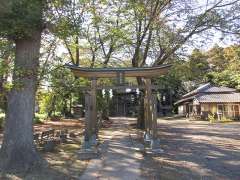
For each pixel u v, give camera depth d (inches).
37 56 427.8
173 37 1060.5
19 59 420.2
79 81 753.0
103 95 1408.7
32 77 424.2
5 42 436.5
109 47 1129.4
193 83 2669.8
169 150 619.5
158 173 414.9
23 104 418.0
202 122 1647.4
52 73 570.9
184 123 1588.3
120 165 457.4
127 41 1037.2
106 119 1654.8
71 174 398.0
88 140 579.5
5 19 366.9
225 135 931.3
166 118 2229.3
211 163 493.0
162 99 2805.1
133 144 663.1
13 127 415.8
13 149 410.0
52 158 492.1
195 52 1155.9
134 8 942.4
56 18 419.5
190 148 653.9
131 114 2810.0
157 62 1096.8
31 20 377.4
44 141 596.1
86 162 475.5
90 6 786.2
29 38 416.8
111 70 624.4
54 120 1547.7
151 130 625.3
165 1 1026.7
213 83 2162.9
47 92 786.8
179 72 1168.8
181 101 2342.5
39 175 382.3
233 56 1831.9
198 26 1027.3
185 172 427.8
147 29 1069.1
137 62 1154.0
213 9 1008.9
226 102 1850.4
